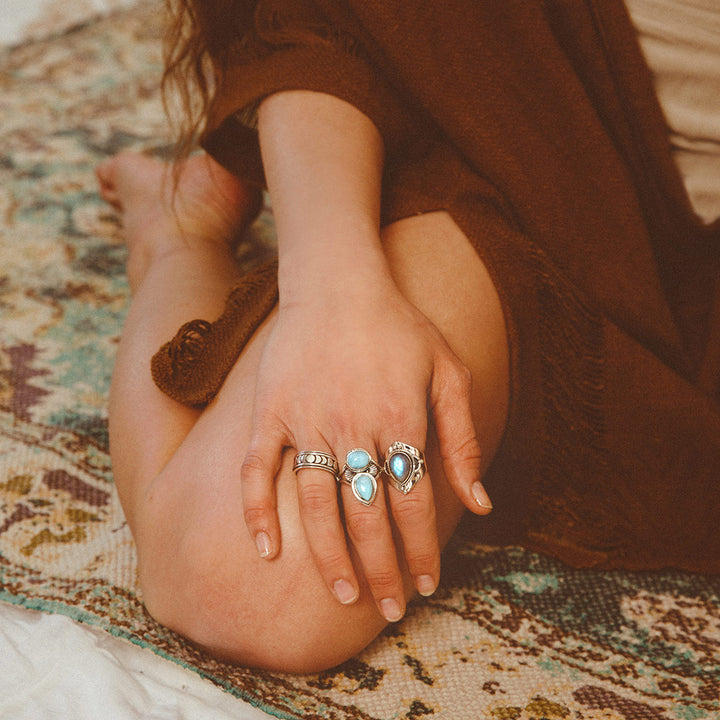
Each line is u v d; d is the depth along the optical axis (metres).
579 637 0.81
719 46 0.78
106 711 0.70
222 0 0.81
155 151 1.42
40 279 1.15
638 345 0.79
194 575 0.73
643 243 0.80
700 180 0.82
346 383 0.70
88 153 1.42
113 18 1.87
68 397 0.99
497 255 0.78
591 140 0.79
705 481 0.82
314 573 0.71
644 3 0.78
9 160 1.39
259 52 0.82
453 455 0.71
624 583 0.85
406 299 0.74
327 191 0.75
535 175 0.78
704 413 0.79
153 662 0.74
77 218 1.27
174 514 0.75
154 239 1.00
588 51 0.79
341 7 0.78
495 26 0.77
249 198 1.03
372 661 0.78
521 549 0.88
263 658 0.74
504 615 0.82
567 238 0.79
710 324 0.82
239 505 0.72
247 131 0.86
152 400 0.81
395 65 0.77
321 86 0.78
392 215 0.80
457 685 0.77
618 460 0.81
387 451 0.69
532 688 0.77
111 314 1.10
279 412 0.71
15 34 1.78
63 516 0.87
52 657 0.73
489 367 0.77
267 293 0.79
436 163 0.81
